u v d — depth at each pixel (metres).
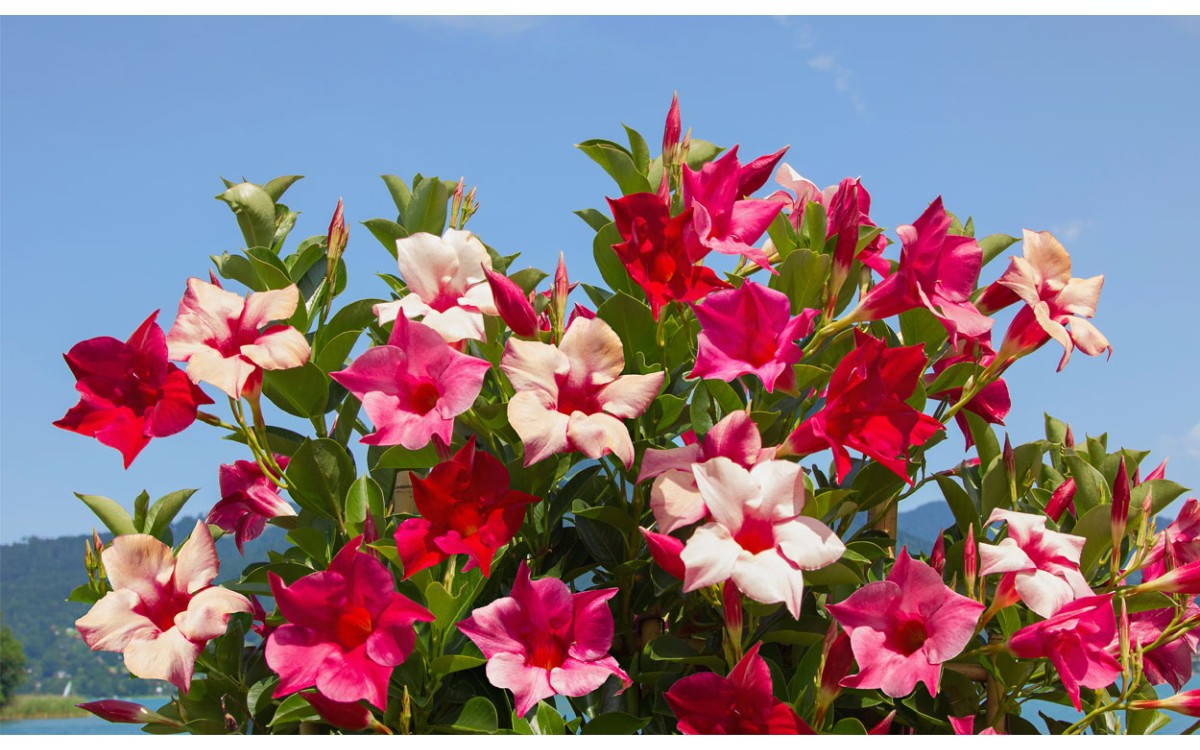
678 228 2.02
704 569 1.59
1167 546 2.30
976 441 2.51
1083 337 2.09
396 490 2.35
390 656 1.62
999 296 2.28
